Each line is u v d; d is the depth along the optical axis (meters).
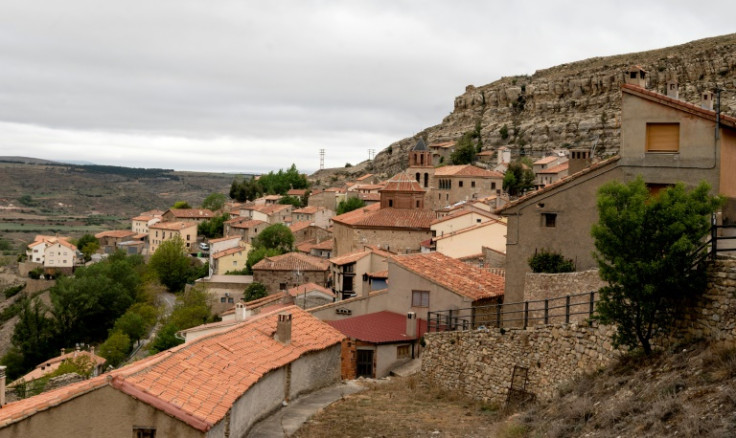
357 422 27.03
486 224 71.69
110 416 20.02
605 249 22.77
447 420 27.31
